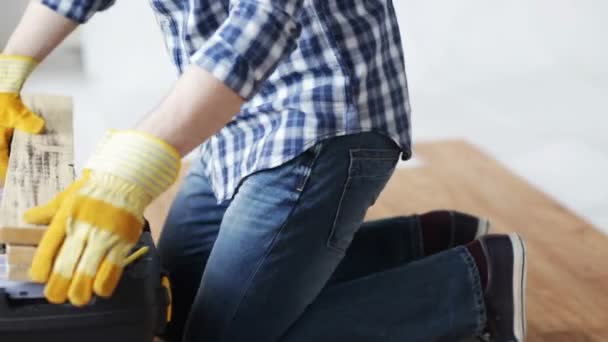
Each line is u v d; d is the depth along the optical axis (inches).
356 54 54.2
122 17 134.8
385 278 62.3
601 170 111.3
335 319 60.2
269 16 44.9
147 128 44.1
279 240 55.2
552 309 78.6
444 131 121.0
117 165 43.2
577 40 151.6
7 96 60.2
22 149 56.3
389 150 57.6
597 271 86.4
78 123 115.0
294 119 54.6
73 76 132.0
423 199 100.8
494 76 140.3
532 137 120.4
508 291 63.8
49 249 42.9
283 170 54.7
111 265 42.8
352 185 55.9
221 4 55.1
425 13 154.7
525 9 158.7
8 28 135.6
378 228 71.6
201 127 44.8
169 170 44.2
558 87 136.6
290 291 56.7
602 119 126.9
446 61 143.1
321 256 56.7
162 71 133.9
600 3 161.8
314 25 53.4
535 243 91.6
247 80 44.8
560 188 106.0
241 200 56.7
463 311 63.0
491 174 108.8
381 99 56.2
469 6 156.8
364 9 54.7
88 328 46.8
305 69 54.7
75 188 44.2
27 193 49.9
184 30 57.5
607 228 96.4
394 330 61.2
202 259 66.7
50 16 60.8
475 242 65.1
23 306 45.9
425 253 72.6
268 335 58.1
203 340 58.2
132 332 47.8
